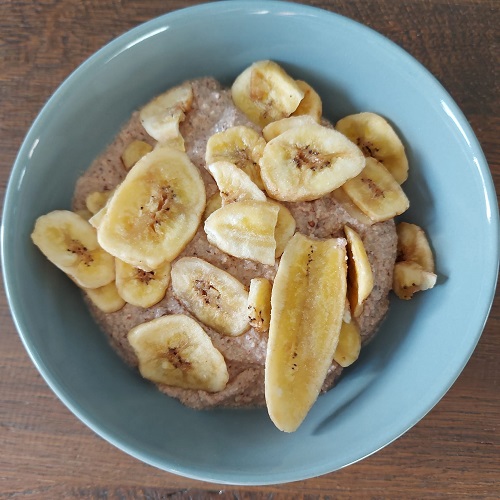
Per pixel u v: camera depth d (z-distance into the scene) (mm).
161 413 211
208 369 208
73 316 216
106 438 196
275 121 218
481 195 200
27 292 202
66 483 229
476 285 199
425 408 195
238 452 204
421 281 211
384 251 213
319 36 213
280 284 195
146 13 240
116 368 217
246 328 205
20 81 239
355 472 230
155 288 210
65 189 220
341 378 219
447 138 206
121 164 225
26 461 230
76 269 210
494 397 232
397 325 219
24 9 240
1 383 233
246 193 204
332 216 211
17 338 234
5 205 202
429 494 229
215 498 229
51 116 206
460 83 237
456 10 239
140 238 207
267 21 212
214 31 214
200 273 206
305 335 199
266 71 218
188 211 209
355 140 224
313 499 229
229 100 224
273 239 199
